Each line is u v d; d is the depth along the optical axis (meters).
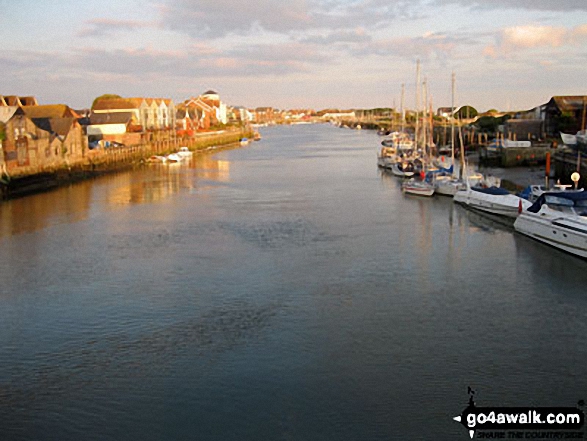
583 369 19.84
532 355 20.88
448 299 26.55
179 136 123.25
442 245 36.25
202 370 20.03
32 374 20.05
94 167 79.75
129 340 22.61
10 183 59.75
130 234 40.59
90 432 16.70
